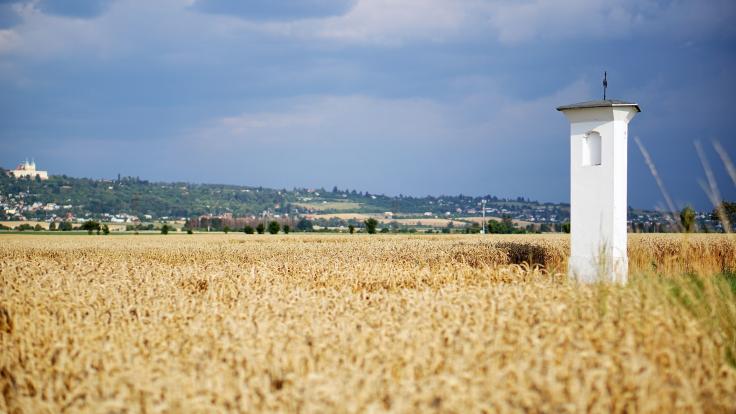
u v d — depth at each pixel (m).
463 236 78.25
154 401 7.67
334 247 42.69
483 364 8.07
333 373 8.00
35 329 11.48
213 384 7.84
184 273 22.06
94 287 16.66
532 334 9.38
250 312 11.94
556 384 7.19
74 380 8.86
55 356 9.87
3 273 20.12
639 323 9.97
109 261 34.78
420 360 8.23
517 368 7.67
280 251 40.25
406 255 32.97
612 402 7.35
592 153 19.78
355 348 9.01
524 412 7.10
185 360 9.12
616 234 19.12
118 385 8.17
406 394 7.22
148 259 38.25
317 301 13.70
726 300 11.44
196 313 12.88
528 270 18.34
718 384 7.95
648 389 7.34
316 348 9.24
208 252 41.84
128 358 9.20
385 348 8.96
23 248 50.38
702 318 10.80
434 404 7.24
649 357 8.55
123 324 11.86
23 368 10.02
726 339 10.39
